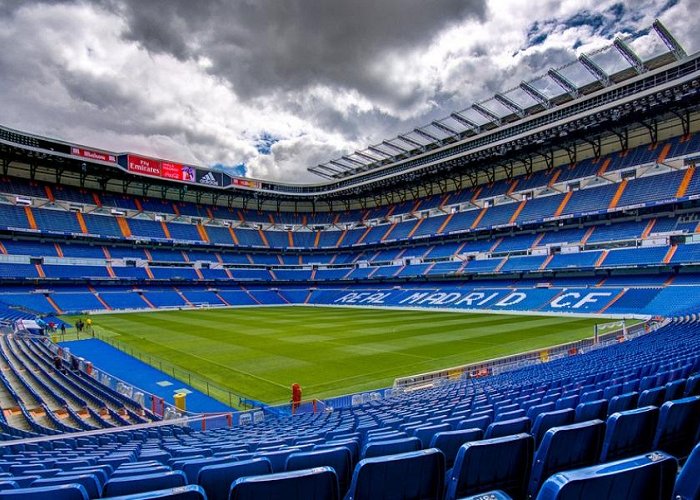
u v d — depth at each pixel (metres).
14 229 62.31
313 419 13.21
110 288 68.62
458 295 63.41
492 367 23.42
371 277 79.19
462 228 70.75
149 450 7.97
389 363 27.48
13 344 31.92
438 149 69.38
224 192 89.50
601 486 2.40
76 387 19.31
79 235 68.50
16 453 8.70
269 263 87.94
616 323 41.09
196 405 20.44
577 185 61.72
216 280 78.81
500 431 5.02
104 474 4.74
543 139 59.94
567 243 58.53
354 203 99.25
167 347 34.19
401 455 3.25
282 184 92.06
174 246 80.38
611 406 6.06
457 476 3.48
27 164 70.44
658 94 47.09
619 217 56.59
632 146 59.78
